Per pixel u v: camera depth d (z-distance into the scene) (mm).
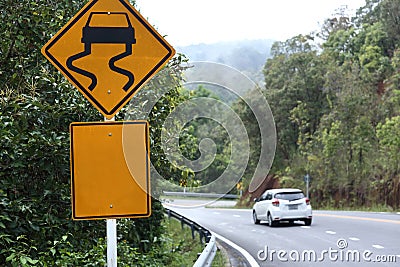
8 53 8930
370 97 44719
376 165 41125
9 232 8000
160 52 4789
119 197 4473
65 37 4719
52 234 8484
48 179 8242
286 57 48531
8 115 8156
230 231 20781
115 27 4770
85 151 4465
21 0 9062
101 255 8250
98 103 4719
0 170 8094
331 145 43531
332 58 51469
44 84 8805
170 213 21875
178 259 12836
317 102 47844
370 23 56938
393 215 25297
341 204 42625
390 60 47812
